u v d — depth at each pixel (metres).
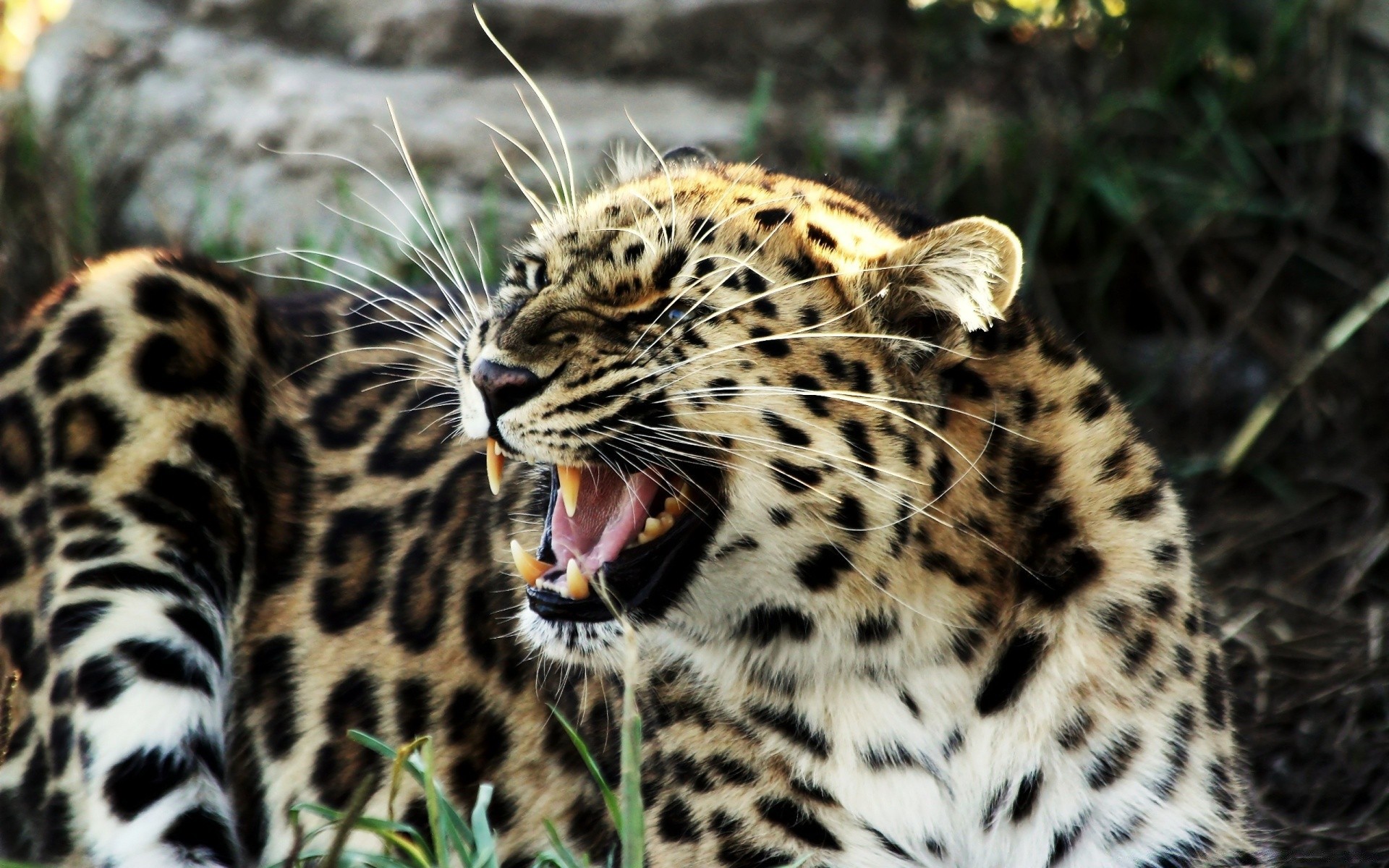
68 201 20.95
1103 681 9.70
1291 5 19.22
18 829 11.73
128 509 11.81
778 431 9.42
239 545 12.16
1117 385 18.61
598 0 21.89
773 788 9.95
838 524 9.47
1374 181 19.20
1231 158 19.05
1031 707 9.73
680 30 21.86
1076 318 19.20
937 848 9.93
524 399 9.71
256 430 12.39
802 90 21.58
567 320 9.83
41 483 12.03
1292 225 19.02
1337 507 17.20
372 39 21.94
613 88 21.58
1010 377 10.03
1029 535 9.78
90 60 22.61
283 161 20.81
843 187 11.47
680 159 12.25
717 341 9.56
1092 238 19.20
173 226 21.11
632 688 8.05
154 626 11.50
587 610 9.86
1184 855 9.70
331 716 11.62
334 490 12.20
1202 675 10.12
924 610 9.64
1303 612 15.62
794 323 9.56
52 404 12.11
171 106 21.88
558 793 11.08
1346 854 12.27
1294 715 14.16
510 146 20.27
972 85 21.11
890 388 9.60
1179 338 19.05
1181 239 18.89
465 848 8.79
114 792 11.09
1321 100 19.19
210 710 11.62
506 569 11.12
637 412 9.63
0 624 12.03
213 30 22.94
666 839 10.17
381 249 19.33
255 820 11.81
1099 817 9.67
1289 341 18.47
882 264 9.81
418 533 11.75
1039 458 9.91
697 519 9.81
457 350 10.70
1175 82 20.28
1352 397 17.97
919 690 9.80
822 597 9.70
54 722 11.46
